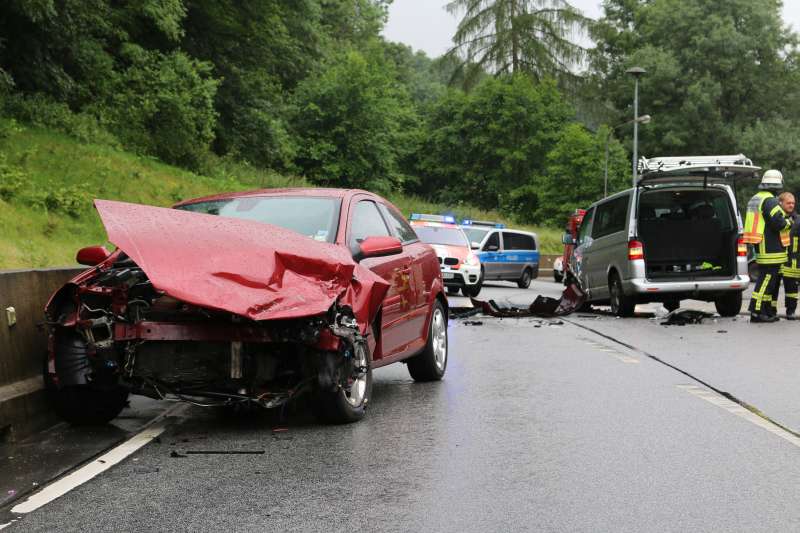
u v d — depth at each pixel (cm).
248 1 4066
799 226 1605
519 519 473
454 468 577
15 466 578
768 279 1556
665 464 589
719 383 912
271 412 762
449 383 924
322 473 562
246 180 3953
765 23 7119
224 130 4269
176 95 3341
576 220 2992
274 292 629
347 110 5175
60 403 682
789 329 1438
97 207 646
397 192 5819
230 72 4262
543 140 6481
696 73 7188
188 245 635
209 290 606
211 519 470
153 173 3028
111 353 643
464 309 1795
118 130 3183
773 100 7362
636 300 1673
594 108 6775
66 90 2980
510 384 916
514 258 3153
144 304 642
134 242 622
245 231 671
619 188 5766
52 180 2422
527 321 1644
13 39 2792
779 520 473
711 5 7206
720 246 1653
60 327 663
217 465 580
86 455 607
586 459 602
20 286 718
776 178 1548
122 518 471
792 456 613
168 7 3372
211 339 632
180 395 663
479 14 6475
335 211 785
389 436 669
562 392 865
